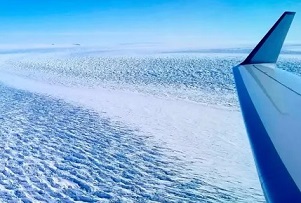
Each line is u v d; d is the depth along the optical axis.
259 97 3.49
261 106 3.11
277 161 1.76
